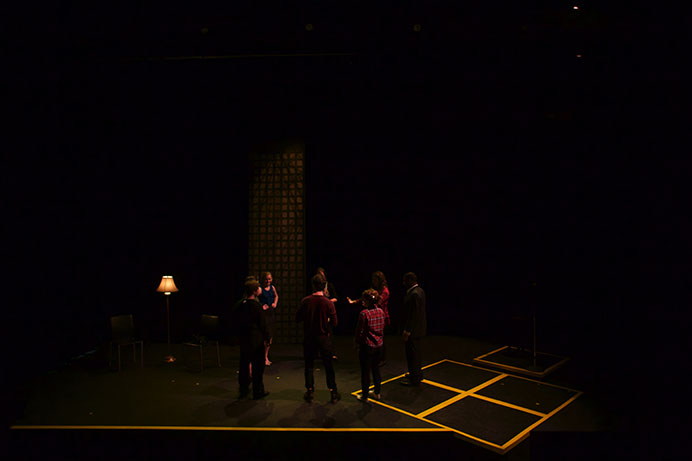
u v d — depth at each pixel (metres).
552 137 7.62
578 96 6.54
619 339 7.18
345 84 7.50
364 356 5.27
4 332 6.40
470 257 8.38
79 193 7.46
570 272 7.78
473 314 8.50
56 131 6.98
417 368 5.79
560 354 7.19
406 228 8.30
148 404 5.22
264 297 6.63
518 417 4.86
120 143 7.84
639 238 6.97
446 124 8.12
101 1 5.64
